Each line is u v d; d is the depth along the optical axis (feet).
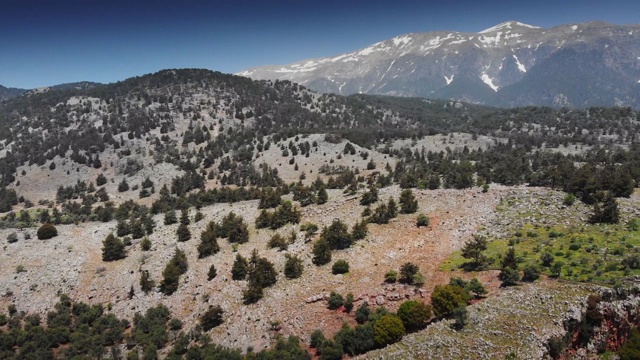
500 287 220.02
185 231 357.82
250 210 408.87
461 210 330.95
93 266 339.77
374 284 248.93
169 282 289.33
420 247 285.02
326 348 195.52
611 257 227.40
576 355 174.29
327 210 371.56
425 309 199.21
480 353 168.66
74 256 355.56
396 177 488.85
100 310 284.41
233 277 284.00
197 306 268.00
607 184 321.52
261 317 240.12
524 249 257.75
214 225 358.84
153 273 313.12
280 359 196.03
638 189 325.83
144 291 293.64
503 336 176.24
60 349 255.09
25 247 372.38
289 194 477.77
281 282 268.62
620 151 597.52
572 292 198.80
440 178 452.76
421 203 353.10
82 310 286.25
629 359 166.61
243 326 237.25
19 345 259.80
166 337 247.29
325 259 281.54
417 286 238.07
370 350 194.80
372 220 332.19
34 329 267.59
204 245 323.98
